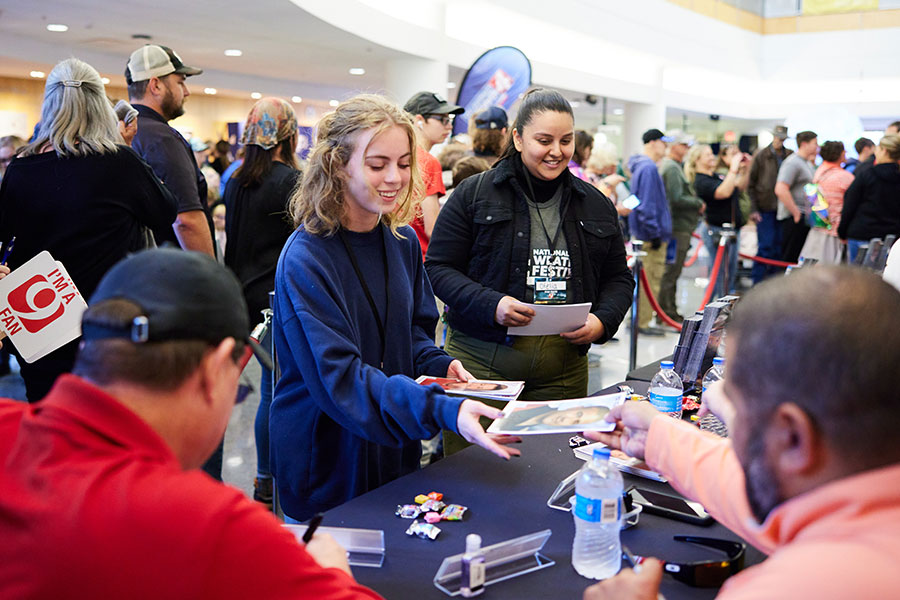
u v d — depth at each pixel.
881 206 6.54
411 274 2.00
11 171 2.36
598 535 1.32
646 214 6.05
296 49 8.95
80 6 6.64
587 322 2.41
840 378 0.69
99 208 2.35
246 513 0.83
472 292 2.38
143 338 0.83
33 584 0.77
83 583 0.76
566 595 1.25
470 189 2.51
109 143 2.38
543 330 2.32
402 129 1.77
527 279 2.45
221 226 6.45
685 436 1.35
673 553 1.39
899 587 0.63
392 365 1.91
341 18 7.29
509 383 1.85
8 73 10.32
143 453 0.83
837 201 7.32
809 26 16.62
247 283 3.14
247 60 10.08
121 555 0.77
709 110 16.42
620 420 1.47
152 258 0.89
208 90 12.04
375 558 1.35
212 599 0.78
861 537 0.67
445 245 2.51
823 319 0.70
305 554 0.86
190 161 3.17
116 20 7.29
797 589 0.66
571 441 1.90
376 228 1.90
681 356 2.34
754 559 1.39
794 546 0.71
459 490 1.64
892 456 0.70
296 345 1.73
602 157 6.98
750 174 8.30
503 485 1.67
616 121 20.00
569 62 12.12
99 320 0.84
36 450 0.83
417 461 2.07
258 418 3.08
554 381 2.50
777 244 8.30
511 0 9.45
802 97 17.03
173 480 0.81
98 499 0.78
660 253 6.27
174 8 6.69
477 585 1.25
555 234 2.47
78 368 0.88
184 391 0.87
